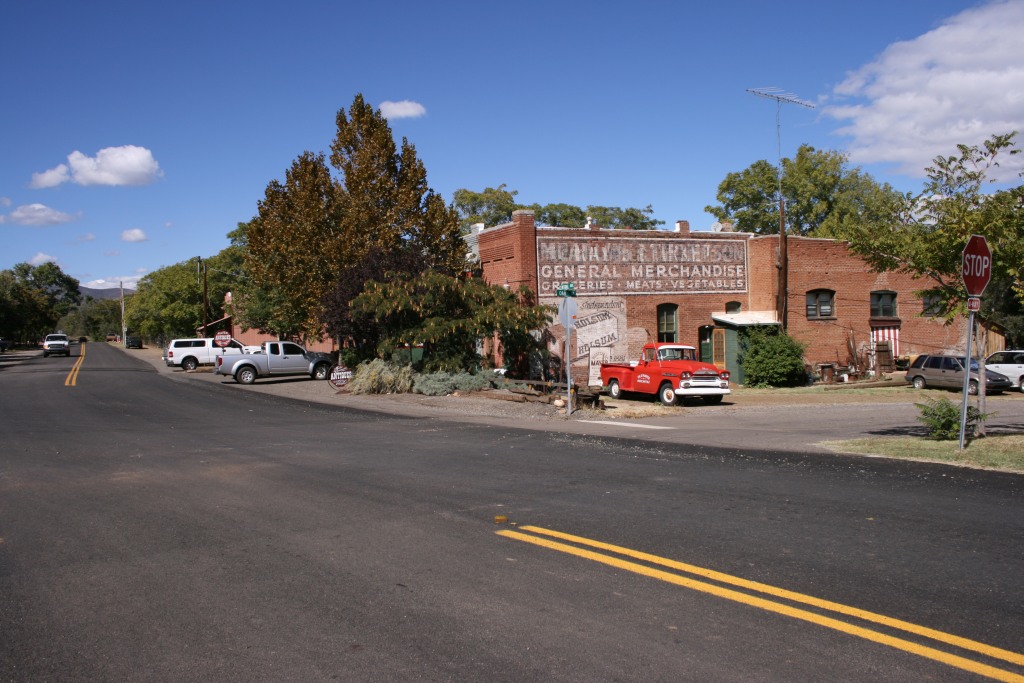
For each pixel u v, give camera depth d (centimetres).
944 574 548
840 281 3197
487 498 841
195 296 6988
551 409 1994
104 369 4306
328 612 503
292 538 686
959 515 714
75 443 1364
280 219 3228
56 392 2703
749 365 2942
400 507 802
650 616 483
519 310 2452
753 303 3138
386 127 3253
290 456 1176
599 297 2820
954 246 1126
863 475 930
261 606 516
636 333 2892
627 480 937
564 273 2759
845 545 625
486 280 2938
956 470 941
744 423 1709
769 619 473
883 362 3269
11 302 9694
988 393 2677
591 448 1245
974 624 458
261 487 923
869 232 1231
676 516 740
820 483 887
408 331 2434
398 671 413
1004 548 607
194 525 740
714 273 3064
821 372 3128
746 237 3141
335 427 1617
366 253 2872
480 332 2441
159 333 8900
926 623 461
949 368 2777
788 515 732
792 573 559
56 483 972
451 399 2231
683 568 576
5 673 420
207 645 454
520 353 2670
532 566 591
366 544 662
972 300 1048
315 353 3438
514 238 2725
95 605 524
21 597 542
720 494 838
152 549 659
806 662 411
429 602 517
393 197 3117
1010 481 861
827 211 5156
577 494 855
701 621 472
